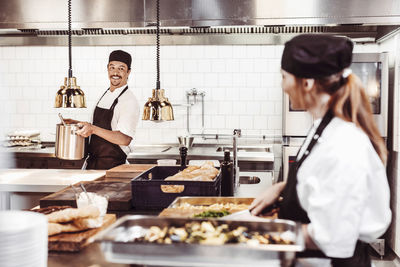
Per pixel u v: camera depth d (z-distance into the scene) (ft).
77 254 5.46
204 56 18.44
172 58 18.57
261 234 4.80
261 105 18.38
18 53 19.11
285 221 4.83
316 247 4.56
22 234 3.84
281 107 18.30
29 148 17.26
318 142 4.74
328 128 4.79
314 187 4.49
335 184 4.34
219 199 7.34
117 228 4.71
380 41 16.38
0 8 12.67
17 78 19.21
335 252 4.35
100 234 4.43
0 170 11.68
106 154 13.21
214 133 18.62
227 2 12.11
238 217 6.01
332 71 4.82
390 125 15.40
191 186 7.79
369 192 4.60
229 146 17.92
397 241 14.51
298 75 4.93
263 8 12.02
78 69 18.89
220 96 18.52
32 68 19.10
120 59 13.39
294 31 15.42
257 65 18.26
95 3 12.45
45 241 4.16
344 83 4.95
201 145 18.22
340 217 4.31
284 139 15.52
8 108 19.36
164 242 4.50
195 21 12.25
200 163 10.72
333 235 4.32
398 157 14.51
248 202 7.30
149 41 17.21
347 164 4.35
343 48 4.80
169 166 9.55
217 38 16.98
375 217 4.88
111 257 4.42
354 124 4.75
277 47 18.12
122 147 13.33
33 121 19.27
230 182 8.32
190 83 18.60
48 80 19.07
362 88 4.92
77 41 17.48
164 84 18.70
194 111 18.62
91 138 13.38
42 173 11.12
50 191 9.66
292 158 15.29
